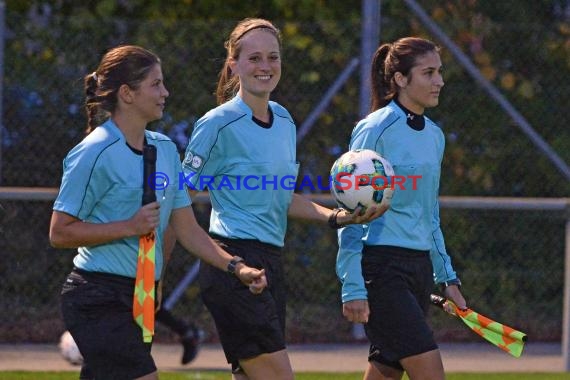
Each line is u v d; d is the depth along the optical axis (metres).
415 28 29.08
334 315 29.39
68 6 30.48
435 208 18.09
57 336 28.77
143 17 30.44
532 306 30.17
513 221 30.00
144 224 14.28
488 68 29.55
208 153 16.80
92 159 14.53
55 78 28.11
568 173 28.38
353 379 23.81
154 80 14.74
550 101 29.86
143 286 14.57
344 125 28.62
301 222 29.23
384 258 17.11
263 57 16.72
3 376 23.47
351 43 28.64
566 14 30.44
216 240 16.94
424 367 16.86
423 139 17.38
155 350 27.72
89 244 14.48
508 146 29.59
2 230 28.64
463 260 29.89
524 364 26.66
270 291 16.91
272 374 16.73
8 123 27.95
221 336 16.95
